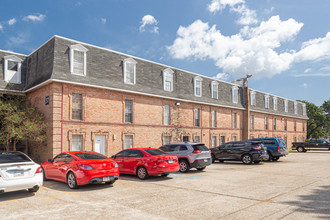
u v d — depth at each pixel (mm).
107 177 10125
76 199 8312
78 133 17812
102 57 20359
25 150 19766
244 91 35562
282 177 12602
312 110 71500
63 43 18344
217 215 6508
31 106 18438
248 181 11500
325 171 14773
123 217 6391
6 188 8094
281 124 44156
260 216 6398
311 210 6879
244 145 19391
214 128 29766
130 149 13148
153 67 24250
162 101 24000
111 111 19844
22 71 20781
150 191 9484
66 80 17188
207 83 30062
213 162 20688
